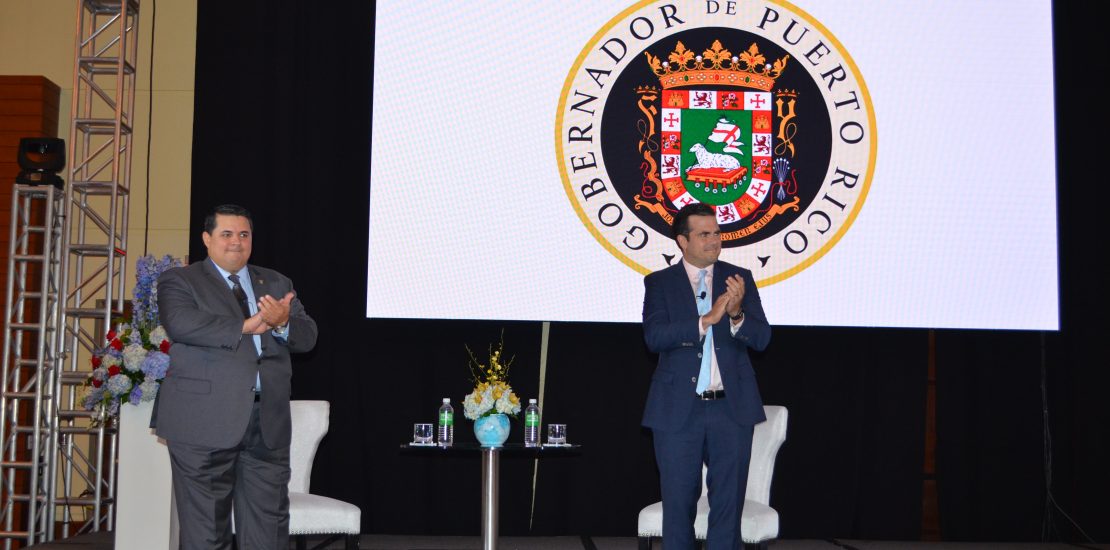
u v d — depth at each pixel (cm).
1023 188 513
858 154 514
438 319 502
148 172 589
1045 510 550
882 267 507
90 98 551
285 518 335
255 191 539
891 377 550
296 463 450
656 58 520
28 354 577
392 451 537
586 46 518
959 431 552
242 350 317
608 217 511
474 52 515
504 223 508
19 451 570
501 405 418
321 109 545
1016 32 521
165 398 315
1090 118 555
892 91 518
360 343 540
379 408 538
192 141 566
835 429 545
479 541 529
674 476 344
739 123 516
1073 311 553
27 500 513
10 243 523
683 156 514
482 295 504
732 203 512
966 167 514
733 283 329
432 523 538
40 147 526
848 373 548
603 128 515
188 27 600
